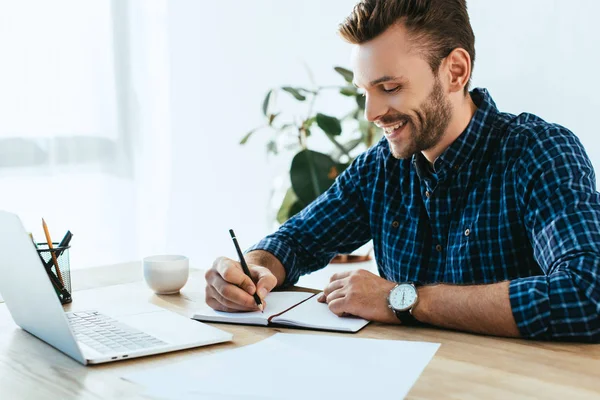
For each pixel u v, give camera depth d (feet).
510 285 3.64
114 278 5.03
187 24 10.37
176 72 10.34
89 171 9.68
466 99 4.70
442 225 4.85
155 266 4.49
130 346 3.34
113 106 9.80
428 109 4.34
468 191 4.74
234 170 10.91
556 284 3.57
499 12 8.37
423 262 4.97
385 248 5.22
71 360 3.23
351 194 5.39
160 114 10.23
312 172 8.23
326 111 10.36
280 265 4.96
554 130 4.51
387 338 3.57
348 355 3.26
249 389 2.83
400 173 5.10
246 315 3.94
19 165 9.13
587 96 7.80
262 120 10.89
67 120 9.45
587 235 3.79
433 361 3.18
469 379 2.95
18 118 9.09
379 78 4.19
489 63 8.53
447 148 4.66
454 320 3.66
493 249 4.64
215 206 10.83
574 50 7.85
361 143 8.68
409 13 4.15
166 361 3.21
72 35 9.41
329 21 10.16
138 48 9.98
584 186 4.10
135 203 10.06
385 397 2.74
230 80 10.76
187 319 3.83
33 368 3.13
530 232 4.34
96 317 3.87
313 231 5.33
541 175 4.29
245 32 10.72
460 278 4.76
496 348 3.39
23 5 9.03
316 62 10.37
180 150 10.48
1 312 4.16
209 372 3.04
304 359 3.21
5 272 3.56
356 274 4.04
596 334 3.46
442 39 4.27
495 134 4.67
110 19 9.70
